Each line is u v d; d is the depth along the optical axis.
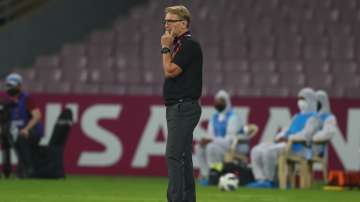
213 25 76.12
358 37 74.06
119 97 65.88
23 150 55.91
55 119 66.19
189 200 29.53
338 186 50.81
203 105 64.44
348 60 72.75
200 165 55.78
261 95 69.56
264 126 64.12
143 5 78.81
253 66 72.56
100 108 66.00
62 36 75.50
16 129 56.06
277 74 71.69
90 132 66.00
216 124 55.00
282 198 42.34
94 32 76.25
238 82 71.75
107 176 63.97
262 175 52.69
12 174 62.97
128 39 75.81
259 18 76.38
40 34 74.69
